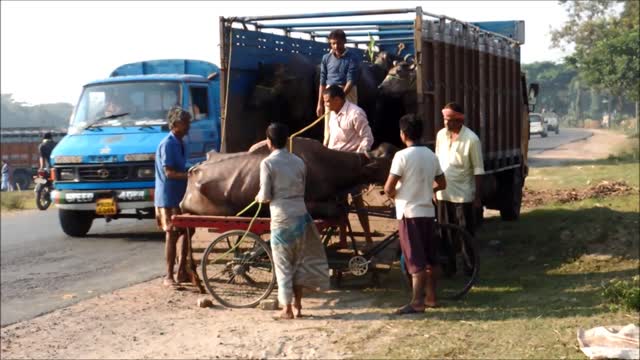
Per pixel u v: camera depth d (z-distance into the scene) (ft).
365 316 25.52
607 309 24.80
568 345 21.02
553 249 36.27
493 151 40.78
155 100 44.65
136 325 25.53
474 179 29.58
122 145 42.47
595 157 106.83
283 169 24.86
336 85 29.07
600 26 181.68
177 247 31.42
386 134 34.45
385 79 33.47
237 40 34.22
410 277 27.91
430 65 31.50
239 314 26.55
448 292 28.25
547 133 200.23
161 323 25.67
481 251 36.91
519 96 46.93
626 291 25.45
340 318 25.38
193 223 28.07
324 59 31.83
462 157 29.35
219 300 27.61
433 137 31.81
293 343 22.68
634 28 155.33
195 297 29.27
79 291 31.07
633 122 244.83
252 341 23.09
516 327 23.15
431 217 25.81
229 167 28.04
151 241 44.52
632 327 21.54
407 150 25.58
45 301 29.35
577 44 183.11
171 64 49.47
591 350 19.93
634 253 34.17
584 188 59.72
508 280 30.35
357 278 29.68
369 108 33.60
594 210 46.83
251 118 35.63
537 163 96.48
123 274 34.47
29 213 63.36
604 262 32.83
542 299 26.73
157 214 30.53
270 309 27.04
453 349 21.21
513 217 46.06
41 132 118.52
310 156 27.53
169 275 31.09
